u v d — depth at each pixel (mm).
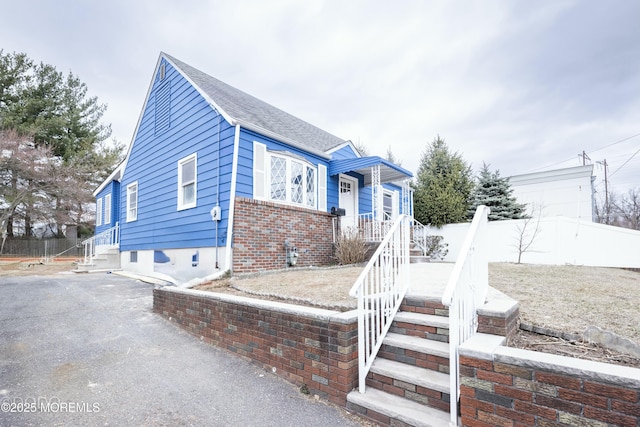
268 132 8172
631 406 1604
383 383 2971
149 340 4547
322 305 3963
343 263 8797
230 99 9781
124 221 12578
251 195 7750
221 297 4355
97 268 12219
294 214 8742
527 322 3266
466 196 17078
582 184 20719
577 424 1755
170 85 10125
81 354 4000
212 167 8023
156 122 10742
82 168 19875
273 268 7969
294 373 3342
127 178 12602
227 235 7270
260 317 3762
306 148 9320
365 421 2701
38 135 19156
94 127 22609
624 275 6648
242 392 3162
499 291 4512
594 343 2771
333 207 10047
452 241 13758
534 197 21859
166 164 10000
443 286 4219
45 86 19922
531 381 1924
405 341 3166
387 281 3385
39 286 8125
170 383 3324
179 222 9086
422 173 17578
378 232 9961
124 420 2658
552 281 5629
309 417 2744
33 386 3197
